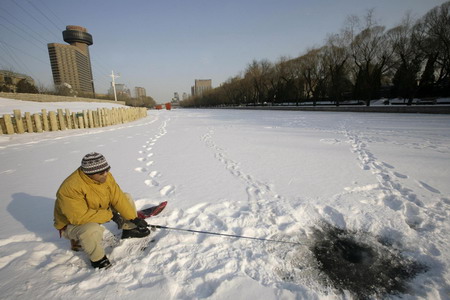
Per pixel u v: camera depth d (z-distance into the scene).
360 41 25.91
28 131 10.63
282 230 2.81
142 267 2.20
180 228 2.83
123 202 2.47
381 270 2.26
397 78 28.70
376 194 3.74
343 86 34.38
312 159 5.92
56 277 2.08
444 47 20.19
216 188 4.03
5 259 2.28
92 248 2.14
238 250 2.46
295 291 2.00
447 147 6.87
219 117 25.23
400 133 9.56
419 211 3.17
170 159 6.09
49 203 3.55
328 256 2.43
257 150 7.10
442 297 1.96
